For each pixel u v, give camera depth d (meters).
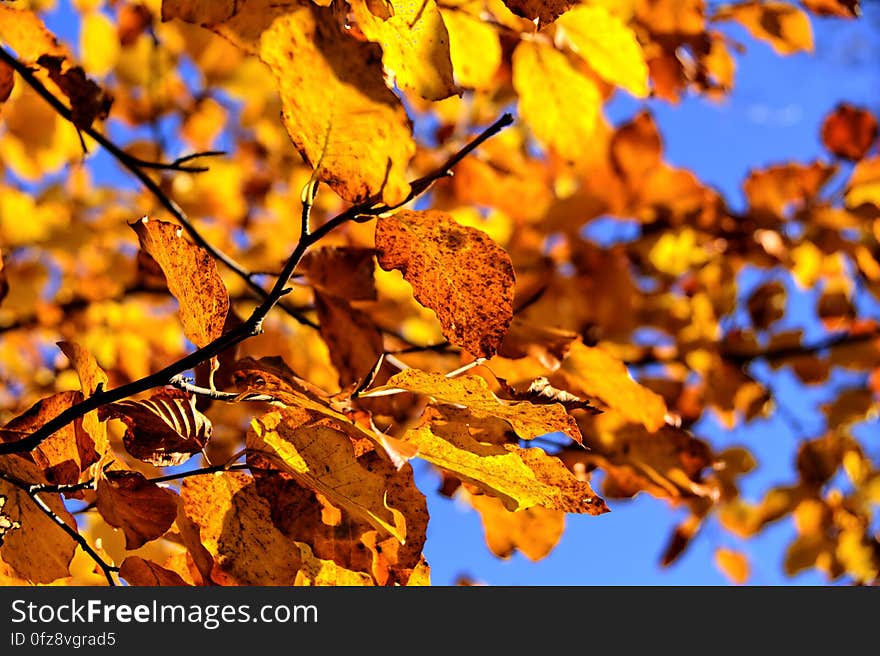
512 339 1.22
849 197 2.38
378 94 0.76
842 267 2.72
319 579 0.99
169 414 0.97
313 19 0.75
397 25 0.84
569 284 2.51
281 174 3.02
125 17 2.18
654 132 2.35
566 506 0.93
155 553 1.17
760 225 2.47
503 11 1.25
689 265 2.56
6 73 1.16
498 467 0.91
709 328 2.60
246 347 2.24
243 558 0.95
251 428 0.93
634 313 2.54
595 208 2.42
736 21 1.51
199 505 0.96
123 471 0.96
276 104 2.80
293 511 0.95
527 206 2.38
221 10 0.75
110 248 3.11
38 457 0.98
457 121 2.35
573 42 1.27
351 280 1.31
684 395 2.32
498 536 1.28
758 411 2.68
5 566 0.97
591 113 1.35
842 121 2.30
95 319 2.96
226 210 3.02
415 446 0.86
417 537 0.96
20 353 3.08
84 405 0.89
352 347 1.31
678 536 2.22
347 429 0.88
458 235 0.87
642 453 1.37
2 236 2.94
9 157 2.15
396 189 0.80
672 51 1.52
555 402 1.02
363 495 0.90
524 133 2.50
